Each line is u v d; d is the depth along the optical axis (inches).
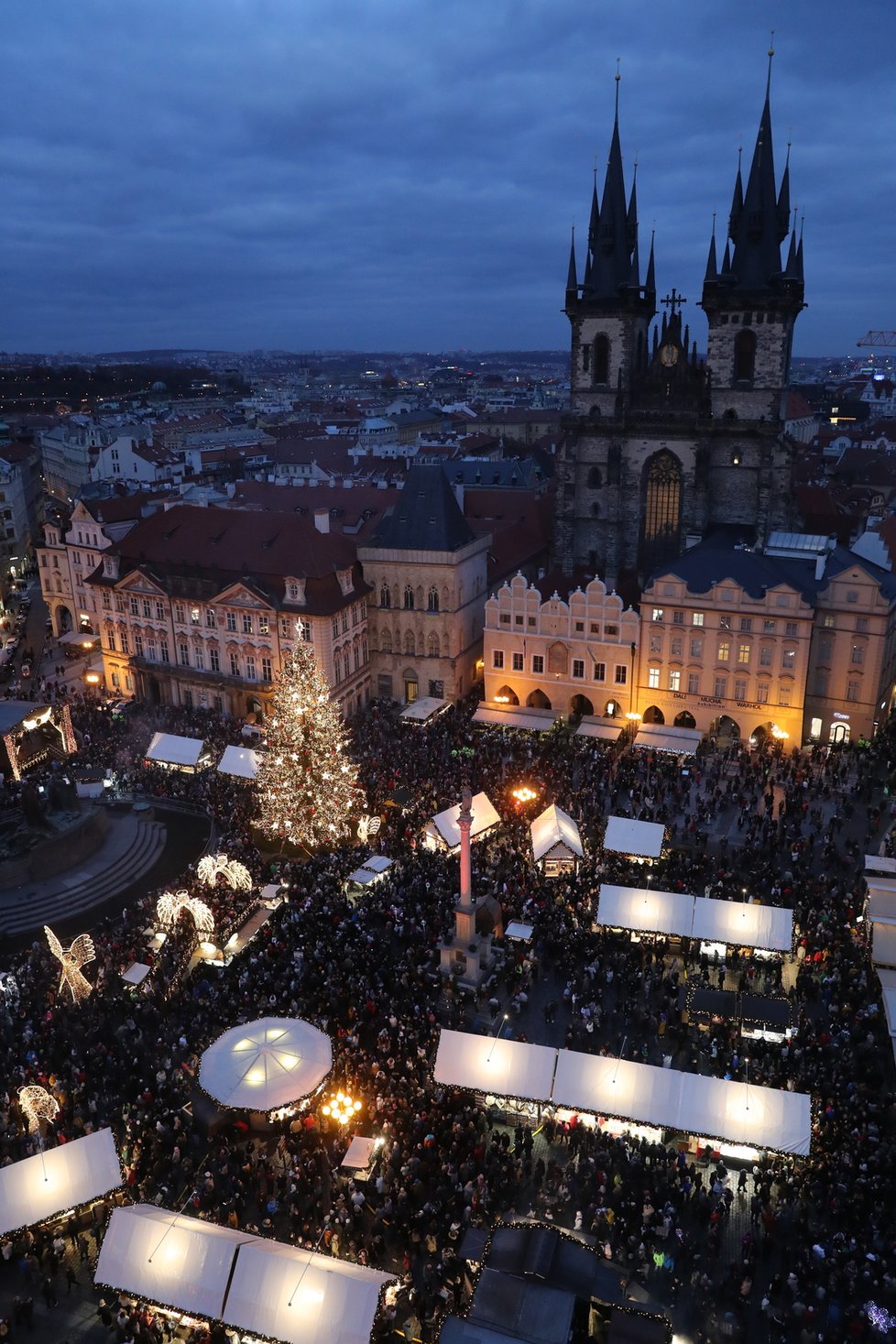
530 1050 1995.6
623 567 5142.7
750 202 4483.3
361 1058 2135.8
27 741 3964.1
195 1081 2127.2
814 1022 2281.0
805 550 4185.5
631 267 4872.0
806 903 2642.7
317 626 4195.4
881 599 3718.0
